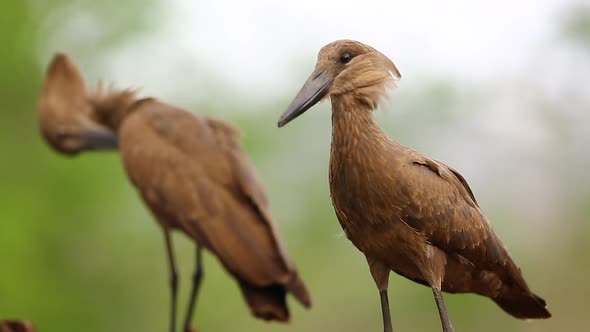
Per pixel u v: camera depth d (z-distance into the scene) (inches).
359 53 293.7
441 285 303.6
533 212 808.3
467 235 294.7
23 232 663.8
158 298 702.5
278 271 410.3
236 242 414.0
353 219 290.8
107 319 689.0
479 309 724.7
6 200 676.7
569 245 797.2
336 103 290.5
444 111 776.9
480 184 798.5
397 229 287.1
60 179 686.5
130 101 493.4
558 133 824.3
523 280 309.9
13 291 651.5
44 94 519.2
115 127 498.3
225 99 745.6
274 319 411.8
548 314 318.0
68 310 674.8
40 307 660.7
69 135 507.5
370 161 285.0
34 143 708.7
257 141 714.2
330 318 760.3
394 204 285.3
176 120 436.8
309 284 756.0
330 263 761.0
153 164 428.8
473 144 791.1
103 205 687.7
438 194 289.3
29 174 697.0
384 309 294.7
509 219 799.7
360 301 757.3
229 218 417.4
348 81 288.7
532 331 747.4
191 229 419.8
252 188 424.8
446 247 294.4
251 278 409.7
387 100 290.8
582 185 815.1
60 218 684.7
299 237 737.6
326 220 735.7
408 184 285.1
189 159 426.6
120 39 738.8
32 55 722.8
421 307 730.8
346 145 287.4
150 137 434.3
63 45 733.9
